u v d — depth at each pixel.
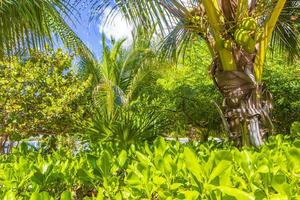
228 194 0.95
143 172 1.23
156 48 5.26
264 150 1.89
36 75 8.58
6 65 8.27
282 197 0.99
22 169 1.52
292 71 8.78
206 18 4.20
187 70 10.24
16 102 8.26
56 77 8.78
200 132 10.13
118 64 16.44
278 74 8.82
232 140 4.02
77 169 1.51
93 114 9.01
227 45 4.00
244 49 4.04
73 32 5.92
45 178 1.37
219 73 4.13
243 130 3.99
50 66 9.02
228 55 4.04
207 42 4.29
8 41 5.03
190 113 9.61
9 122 8.20
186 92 9.71
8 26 4.89
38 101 8.49
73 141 8.55
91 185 1.44
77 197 1.45
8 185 1.34
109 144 2.63
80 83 9.37
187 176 1.31
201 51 9.77
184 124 9.67
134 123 7.67
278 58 8.62
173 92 10.12
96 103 9.93
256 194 1.00
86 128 8.03
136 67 15.69
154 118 8.14
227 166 1.10
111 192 1.31
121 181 1.49
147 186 1.21
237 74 4.02
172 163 1.32
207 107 9.39
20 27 5.06
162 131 8.37
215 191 0.99
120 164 1.56
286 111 9.05
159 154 1.61
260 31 4.06
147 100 10.88
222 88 4.12
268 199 1.00
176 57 5.36
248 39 3.95
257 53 4.09
